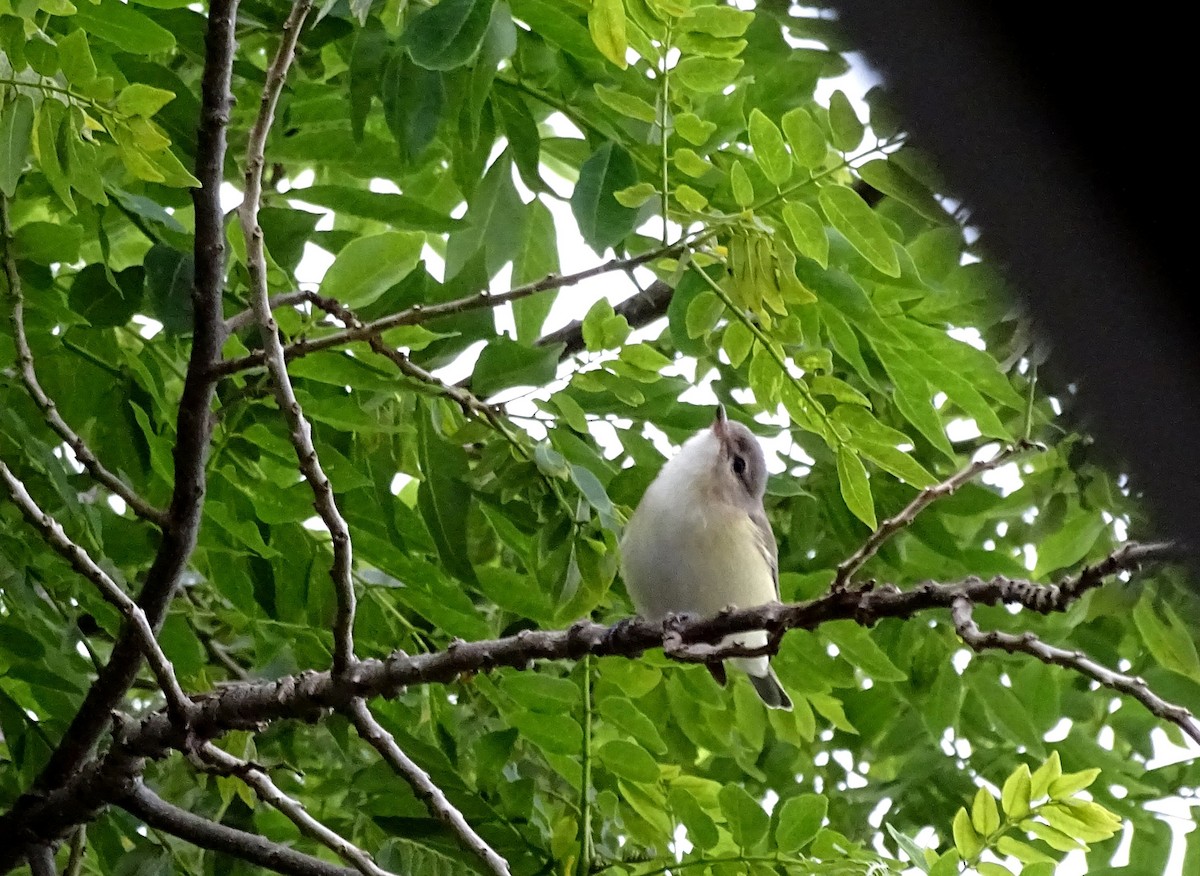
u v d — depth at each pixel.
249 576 4.59
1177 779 5.23
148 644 3.42
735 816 4.20
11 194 3.36
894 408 5.23
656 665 4.72
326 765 5.53
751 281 3.61
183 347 4.54
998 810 3.71
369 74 4.27
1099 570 2.58
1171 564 2.60
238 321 3.72
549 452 3.97
